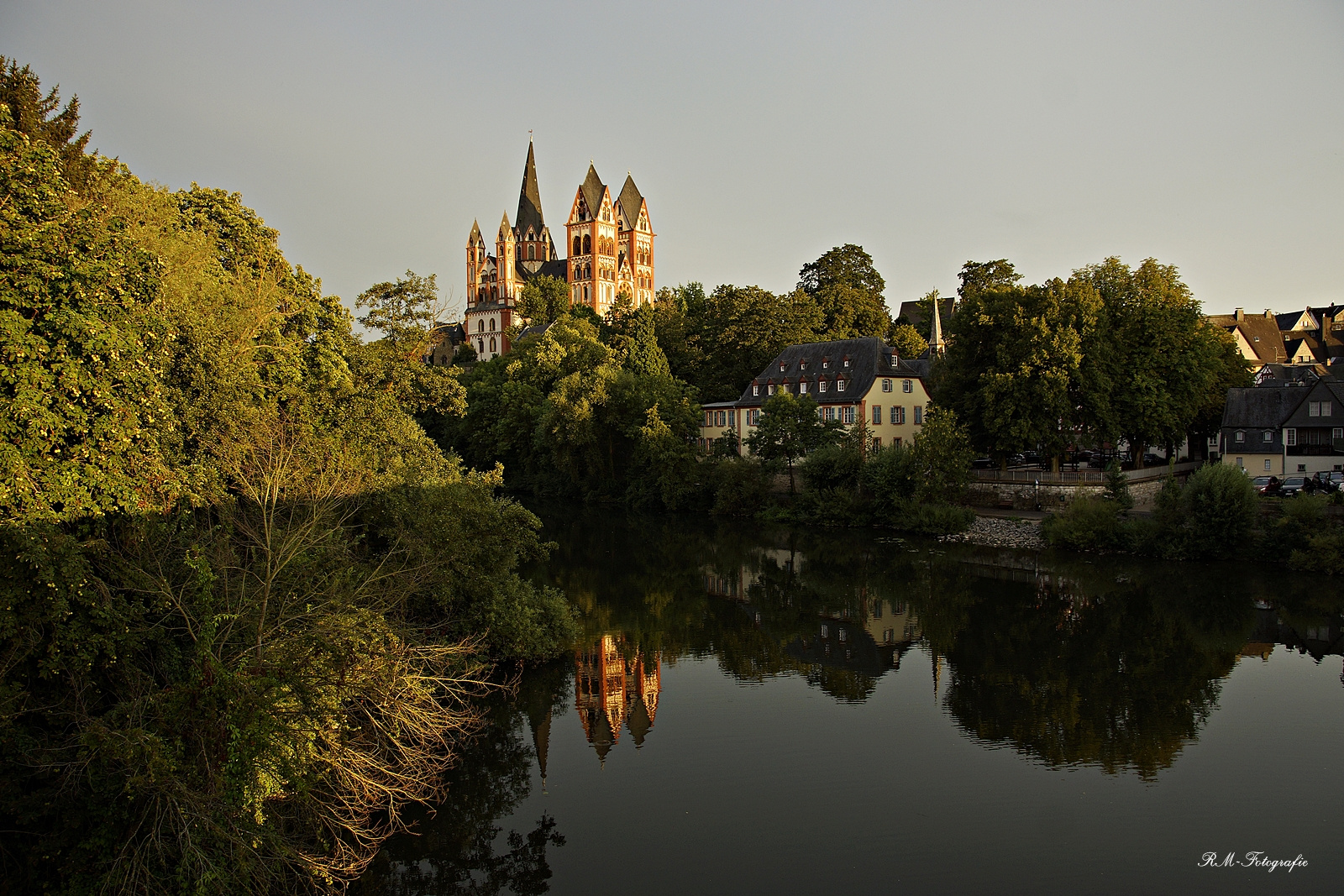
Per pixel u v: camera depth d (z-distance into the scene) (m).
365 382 30.16
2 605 11.08
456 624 24.00
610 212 161.25
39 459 12.13
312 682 13.66
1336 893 13.76
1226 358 63.44
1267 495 46.16
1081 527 42.78
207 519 16.56
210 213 28.48
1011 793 17.50
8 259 12.34
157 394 14.17
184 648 14.77
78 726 11.98
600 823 16.55
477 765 19.25
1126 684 23.95
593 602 35.41
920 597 35.19
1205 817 16.34
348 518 22.00
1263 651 26.88
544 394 78.56
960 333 55.97
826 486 56.25
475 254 167.50
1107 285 54.28
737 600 35.50
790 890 13.98
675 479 64.06
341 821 14.20
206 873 10.98
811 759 19.30
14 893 11.05
